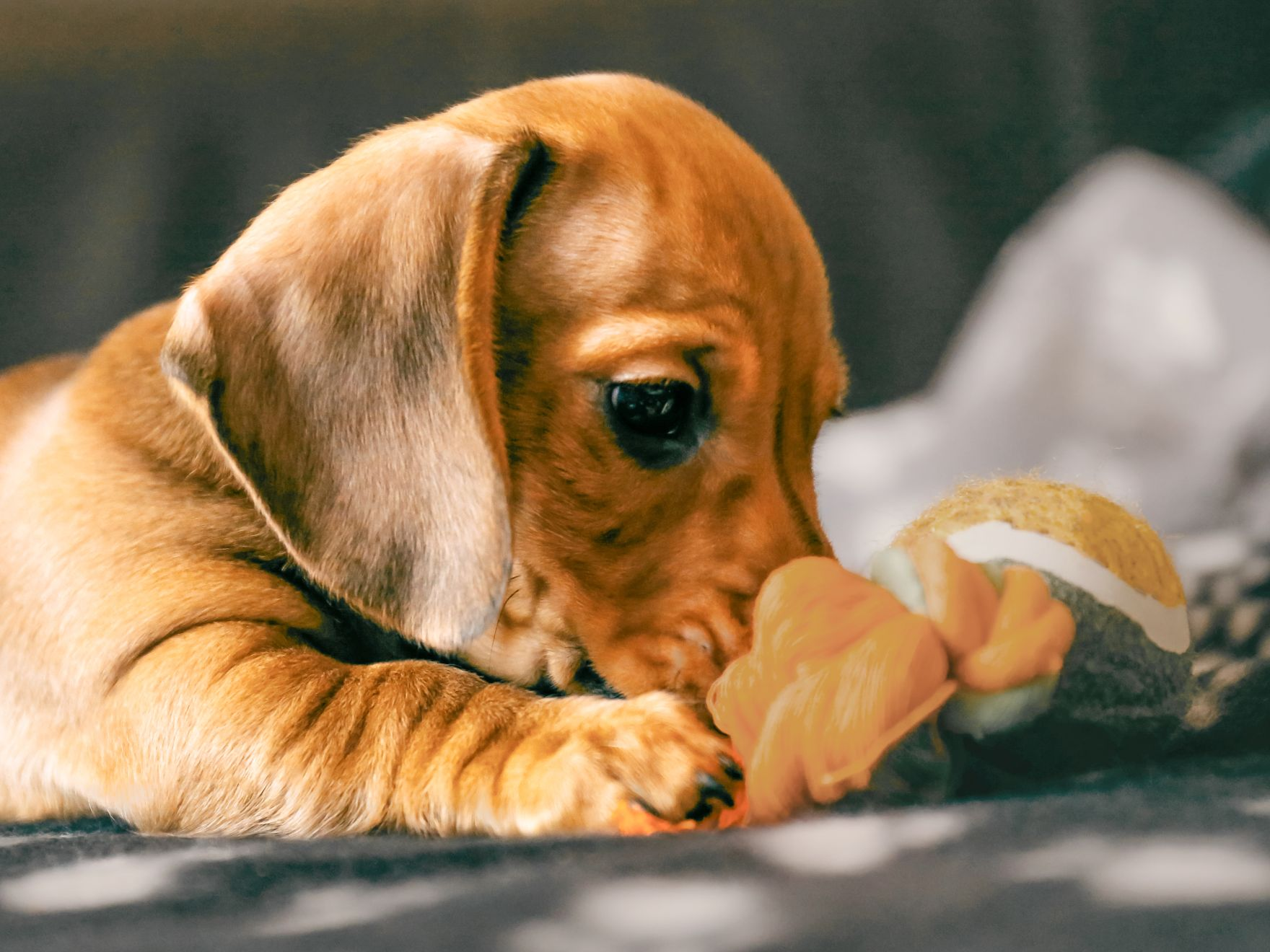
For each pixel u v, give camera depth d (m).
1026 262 0.73
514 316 0.32
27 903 0.24
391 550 0.30
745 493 0.32
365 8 0.82
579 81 0.36
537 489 0.32
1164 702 0.26
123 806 0.31
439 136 0.32
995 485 0.27
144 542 0.33
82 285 0.77
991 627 0.25
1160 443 0.63
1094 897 0.20
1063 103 0.86
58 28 0.79
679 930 0.20
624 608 0.32
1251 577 0.36
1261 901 0.19
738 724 0.26
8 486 0.34
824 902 0.20
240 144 0.80
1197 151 0.83
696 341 0.32
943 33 0.87
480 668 0.33
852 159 0.85
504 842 0.25
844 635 0.25
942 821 0.23
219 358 0.31
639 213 0.33
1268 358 0.62
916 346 0.83
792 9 0.87
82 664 0.32
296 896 0.23
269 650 0.31
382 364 0.31
